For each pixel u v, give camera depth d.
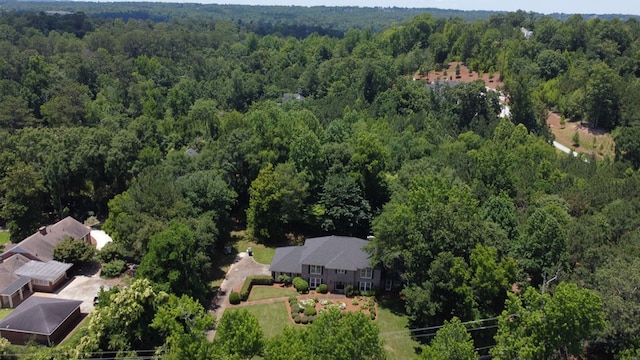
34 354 39.75
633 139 91.06
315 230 77.25
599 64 120.25
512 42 156.75
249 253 70.62
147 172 72.06
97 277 63.97
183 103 127.12
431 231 51.97
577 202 67.88
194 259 55.03
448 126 111.25
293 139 79.62
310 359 36.03
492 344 49.53
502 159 76.56
